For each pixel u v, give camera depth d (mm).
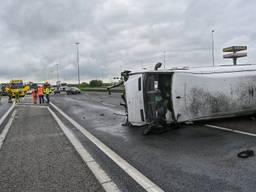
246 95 8961
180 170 4730
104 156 5781
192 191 3850
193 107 8109
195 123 9234
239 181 4137
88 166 5129
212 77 8461
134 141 7164
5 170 5113
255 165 4824
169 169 4805
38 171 4969
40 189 4152
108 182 4297
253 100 9109
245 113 9195
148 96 8109
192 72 8312
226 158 5297
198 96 8164
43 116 13734
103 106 18234
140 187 4059
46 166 5234
